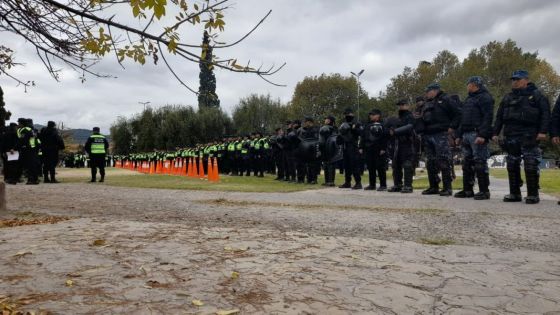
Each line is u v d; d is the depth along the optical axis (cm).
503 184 1344
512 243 466
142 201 900
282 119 5534
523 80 789
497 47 6166
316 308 268
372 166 1149
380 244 448
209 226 567
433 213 677
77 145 6725
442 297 290
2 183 742
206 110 5356
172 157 3052
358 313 261
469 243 466
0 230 522
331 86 5922
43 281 318
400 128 1033
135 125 5622
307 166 1480
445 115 946
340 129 1204
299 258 388
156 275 334
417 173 2131
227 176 2102
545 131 766
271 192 1108
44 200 934
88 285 309
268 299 283
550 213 668
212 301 279
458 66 6319
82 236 483
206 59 268
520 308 272
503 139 824
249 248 426
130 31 272
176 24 267
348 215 670
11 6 292
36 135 1584
